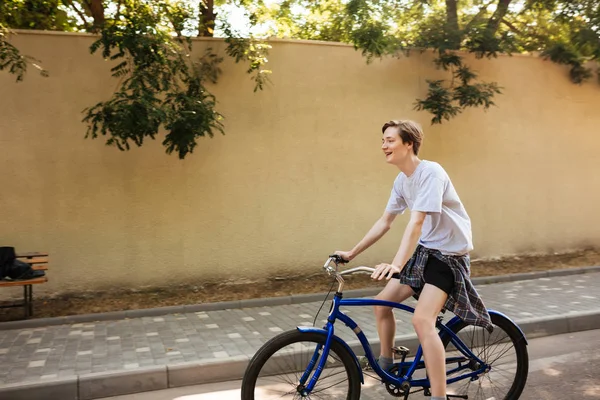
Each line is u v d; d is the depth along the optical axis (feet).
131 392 14.34
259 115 24.49
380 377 11.28
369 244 11.74
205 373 14.97
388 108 26.37
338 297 10.77
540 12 29.89
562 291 23.17
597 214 30.60
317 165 25.36
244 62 24.17
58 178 22.18
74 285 22.39
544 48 30.22
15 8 24.48
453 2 27.55
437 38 26.45
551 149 29.58
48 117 22.04
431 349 10.37
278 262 24.88
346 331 17.78
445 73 27.30
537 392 13.32
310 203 25.29
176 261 23.53
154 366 14.85
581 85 30.04
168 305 21.83
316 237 25.40
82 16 26.78
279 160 24.80
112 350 16.57
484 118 28.19
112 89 22.54
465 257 11.01
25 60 21.06
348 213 25.86
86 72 22.34
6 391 13.47
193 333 18.35
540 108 29.27
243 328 18.92
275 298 22.47
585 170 30.32
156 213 23.25
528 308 20.31
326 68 25.38
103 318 20.26
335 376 10.80
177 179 23.47
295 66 24.93
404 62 26.58
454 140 27.66
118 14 22.50
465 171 27.91
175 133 20.94
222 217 24.08
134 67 22.04
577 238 30.22
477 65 27.96
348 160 25.81
